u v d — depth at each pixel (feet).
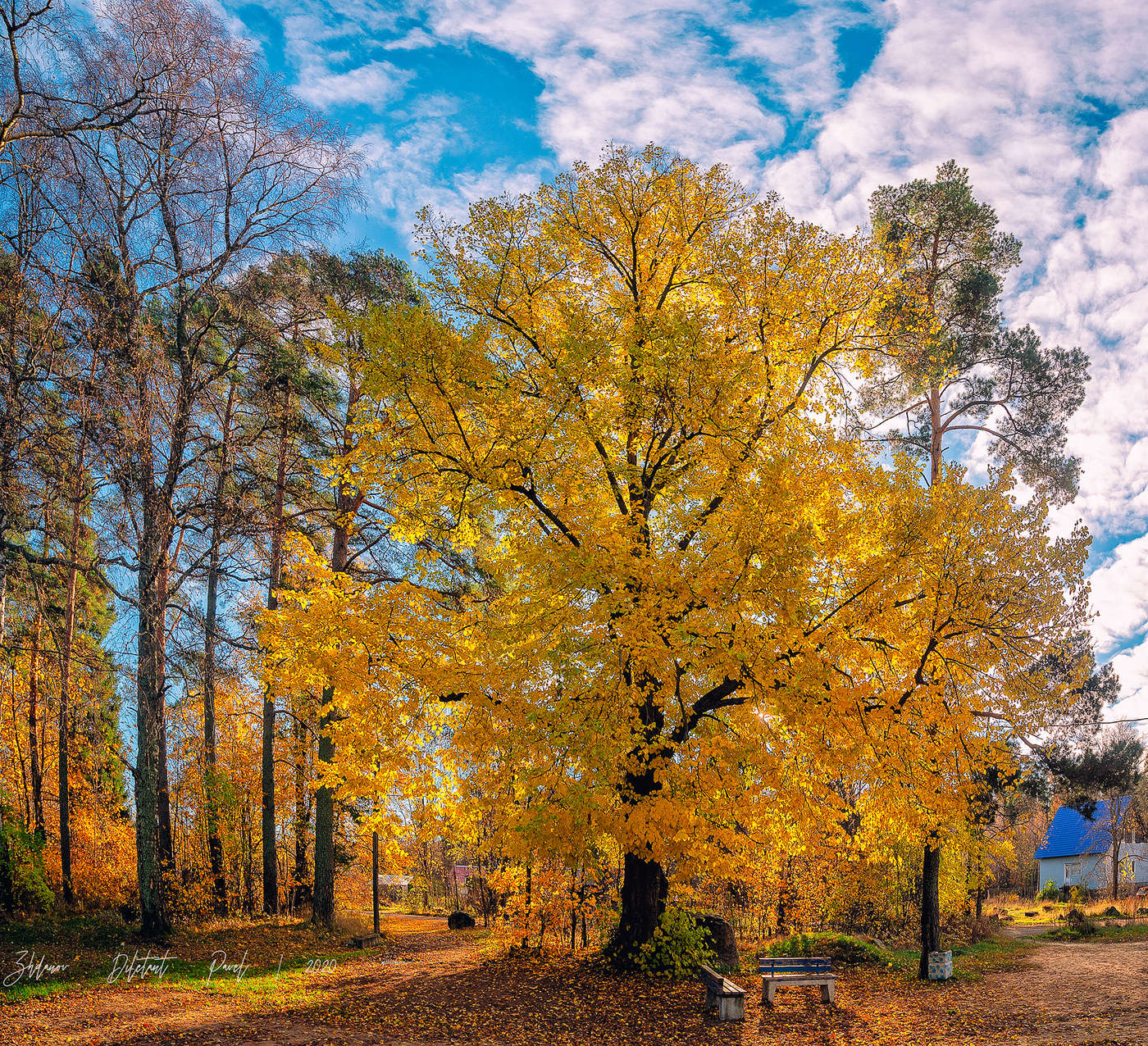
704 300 48.14
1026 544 39.96
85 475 43.73
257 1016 32.96
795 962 40.01
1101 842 157.48
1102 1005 33.88
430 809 40.78
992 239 71.82
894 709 37.06
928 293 69.87
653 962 43.34
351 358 50.70
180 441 50.67
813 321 43.98
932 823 38.73
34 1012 31.48
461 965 47.67
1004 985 40.93
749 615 35.91
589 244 46.14
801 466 39.17
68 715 55.88
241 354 54.39
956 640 40.55
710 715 39.99
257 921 63.36
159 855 58.80
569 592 37.83
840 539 38.78
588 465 42.73
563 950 52.39
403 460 41.34
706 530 39.75
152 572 48.47
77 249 45.37
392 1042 30.27
